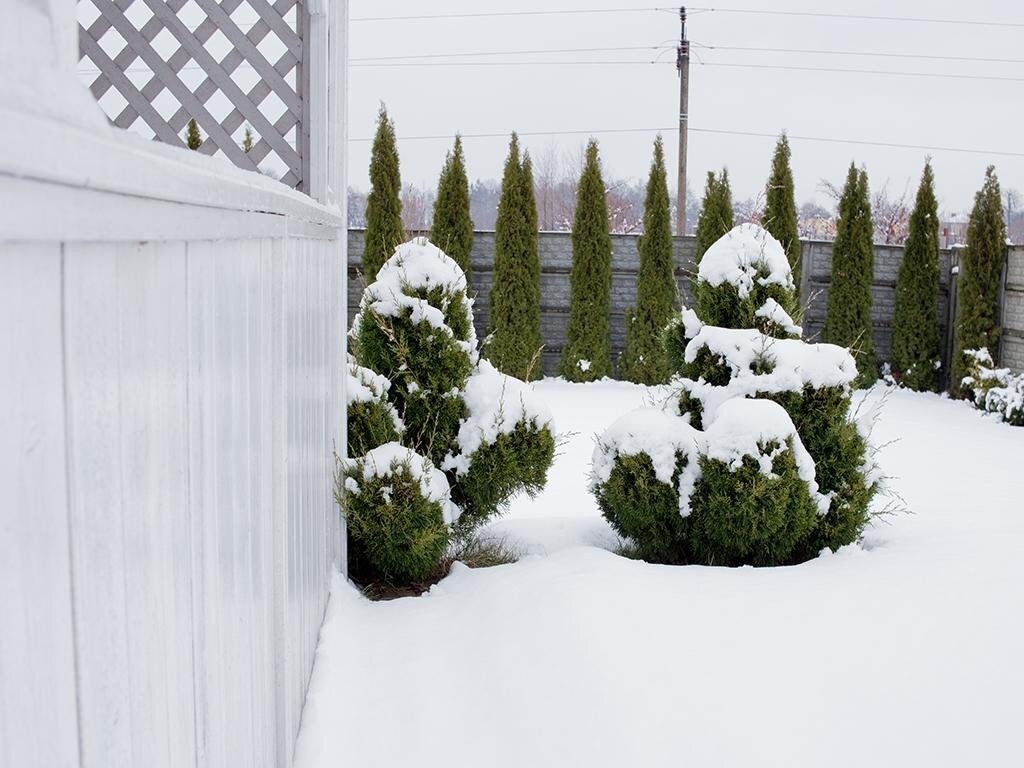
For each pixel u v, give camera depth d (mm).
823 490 3885
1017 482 5848
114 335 767
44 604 625
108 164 647
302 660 2311
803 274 10961
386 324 3957
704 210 10828
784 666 2459
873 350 10742
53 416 639
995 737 2080
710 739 2053
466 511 4008
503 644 2727
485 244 11047
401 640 2893
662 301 10672
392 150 10461
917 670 2441
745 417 3658
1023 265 9359
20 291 582
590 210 10688
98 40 3004
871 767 1950
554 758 2053
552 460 4020
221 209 1116
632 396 9789
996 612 2879
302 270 2281
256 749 1533
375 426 3766
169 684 944
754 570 3484
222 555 1213
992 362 9602
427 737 2207
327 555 3164
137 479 833
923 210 10383
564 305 11156
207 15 2971
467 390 3959
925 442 7469
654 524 3875
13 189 520
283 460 1856
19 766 583
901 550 3777
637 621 2766
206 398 1107
